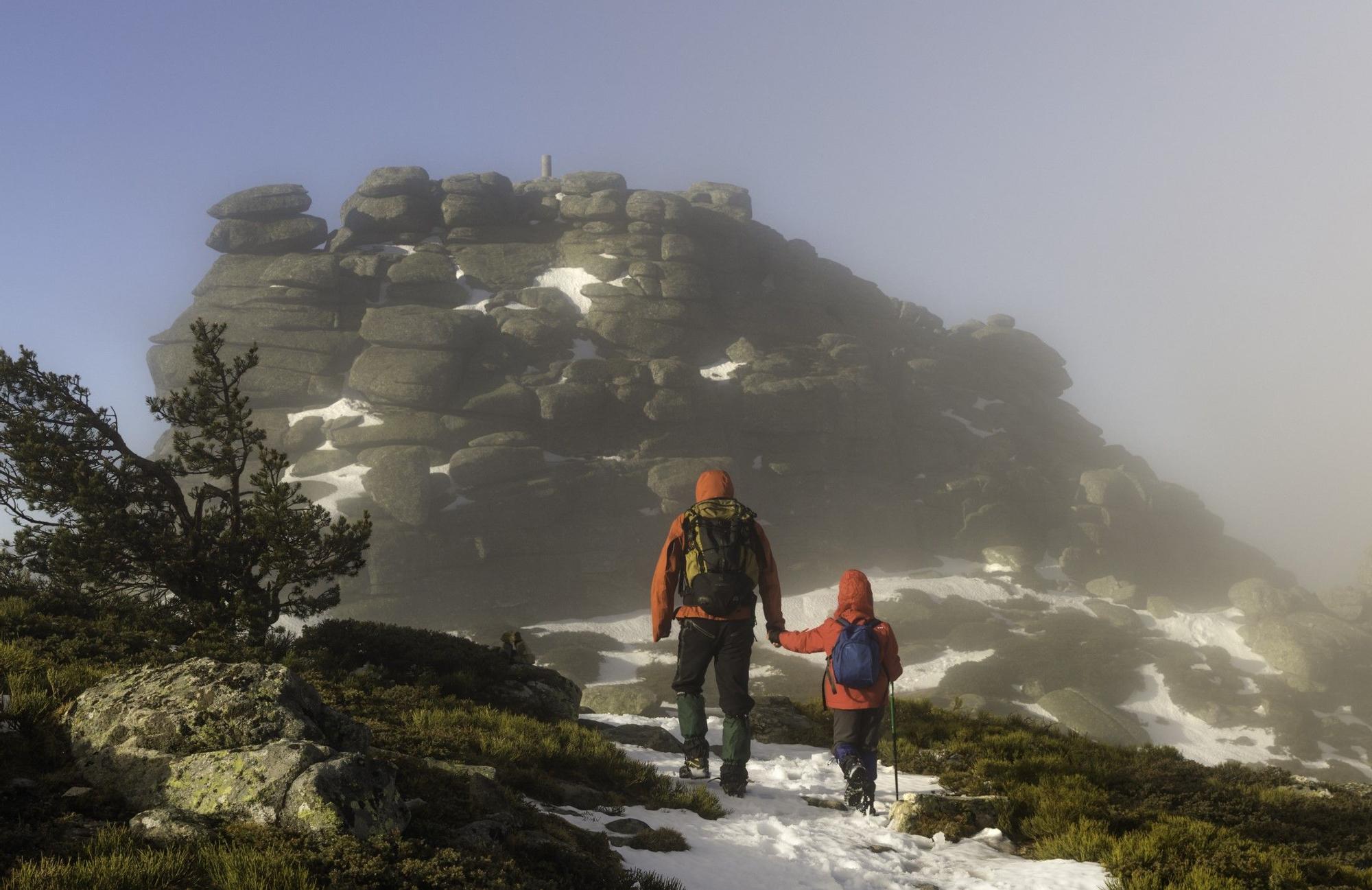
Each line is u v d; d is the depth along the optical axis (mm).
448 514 105562
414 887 3943
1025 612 109875
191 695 5031
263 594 13133
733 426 125500
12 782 4621
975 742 10594
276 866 3791
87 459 13312
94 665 7777
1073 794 7617
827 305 154375
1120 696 92750
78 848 3953
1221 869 5949
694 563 7602
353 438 111875
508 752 7250
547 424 118188
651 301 134250
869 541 121875
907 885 5656
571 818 6105
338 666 10930
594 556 109688
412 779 5527
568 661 90312
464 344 120312
